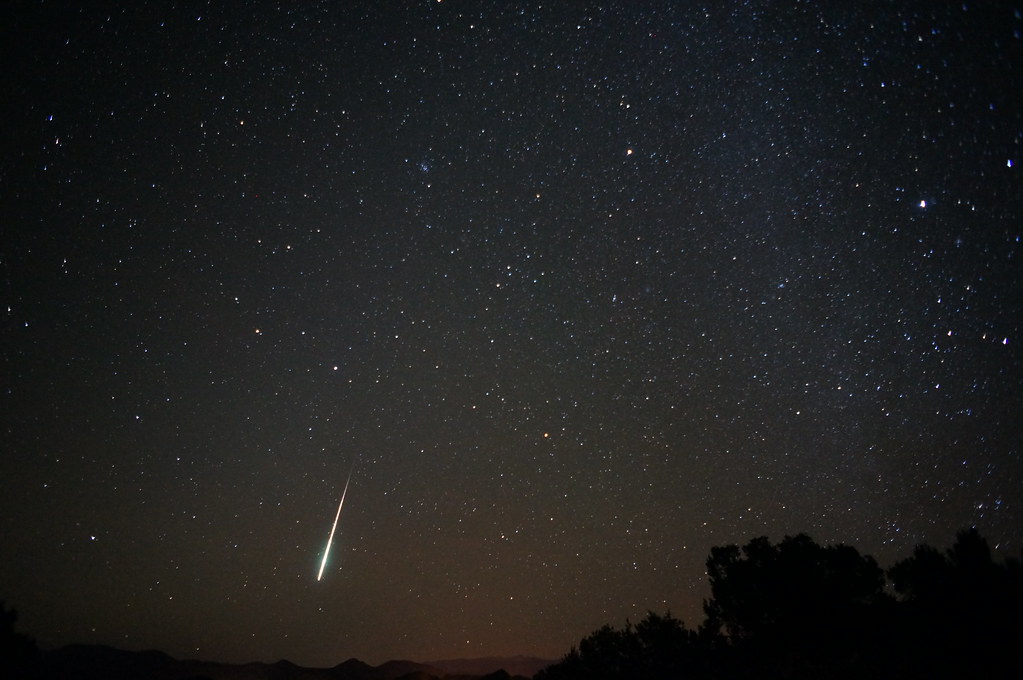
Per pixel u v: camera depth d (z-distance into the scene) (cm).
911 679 587
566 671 1352
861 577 955
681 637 1189
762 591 984
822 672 725
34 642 907
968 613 595
